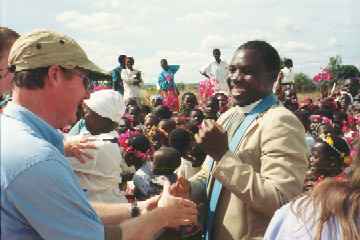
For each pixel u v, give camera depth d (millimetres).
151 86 16906
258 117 3020
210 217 3070
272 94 3135
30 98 2250
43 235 2080
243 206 2922
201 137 2867
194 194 3186
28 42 2234
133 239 2494
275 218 2033
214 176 2891
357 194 1845
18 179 2018
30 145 2072
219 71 15359
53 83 2256
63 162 2141
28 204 2035
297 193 2752
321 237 1842
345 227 1791
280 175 2766
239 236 2912
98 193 4078
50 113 2297
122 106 4559
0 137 2094
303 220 1922
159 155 5211
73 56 2281
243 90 3076
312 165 4406
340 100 12000
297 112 8875
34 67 2215
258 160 2939
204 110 10500
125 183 6359
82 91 2352
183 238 3229
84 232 2137
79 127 4781
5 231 2068
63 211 2086
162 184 5191
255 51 3051
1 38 2900
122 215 3018
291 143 2828
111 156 4133
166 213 2633
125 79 15227
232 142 3059
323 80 15656
